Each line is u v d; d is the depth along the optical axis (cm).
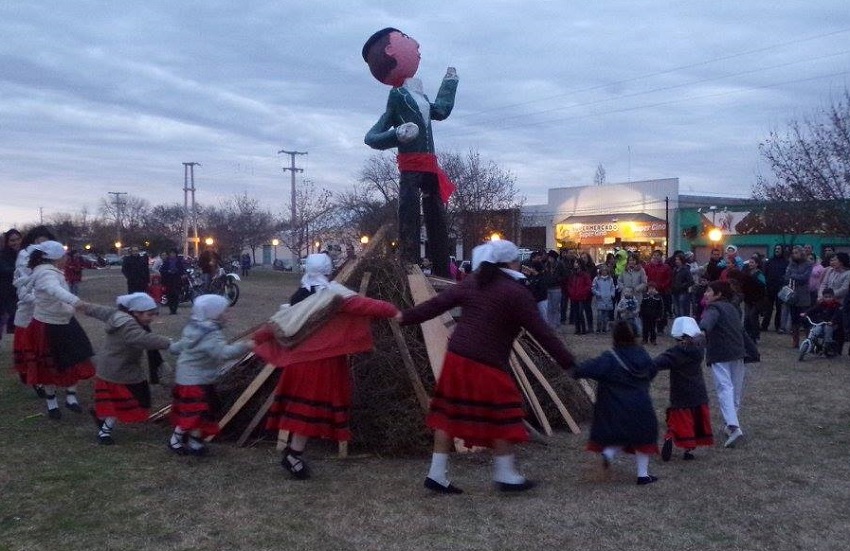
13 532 496
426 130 884
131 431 762
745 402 928
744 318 1455
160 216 8475
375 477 618
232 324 1791
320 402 594
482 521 522
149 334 688
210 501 556
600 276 1677
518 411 564
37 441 714
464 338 560
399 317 589
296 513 534
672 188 4244
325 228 4353
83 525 508
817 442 748
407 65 888
